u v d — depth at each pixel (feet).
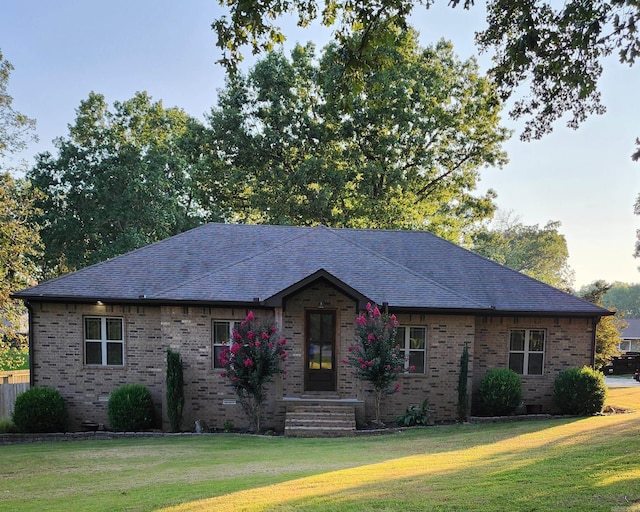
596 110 23.45
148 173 107.96
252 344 41.81
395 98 87.15
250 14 18.94
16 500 21.86
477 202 106.22
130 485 23.93
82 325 47.52
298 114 94.99
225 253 55.11
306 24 20.70
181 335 45.85
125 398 44.04
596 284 97.91
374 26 20.01
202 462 29.63
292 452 32.58
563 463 22.57
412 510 16.29
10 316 73.51
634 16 19.48
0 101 74.28
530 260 230.89
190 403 45.78
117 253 104.73
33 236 73.61
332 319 46.57
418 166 97.76
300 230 60.64
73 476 26.91
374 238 60.08
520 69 22.76
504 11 22.12
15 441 41.47
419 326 47.57
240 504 18.35
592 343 49.80
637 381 84.58
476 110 94.63
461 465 24.32
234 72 21.21
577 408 46.11
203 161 95.35
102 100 123.34
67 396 47.32
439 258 56.85
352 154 90.22
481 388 47.03
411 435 38.86
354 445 35.14
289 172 93.25
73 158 113.29
